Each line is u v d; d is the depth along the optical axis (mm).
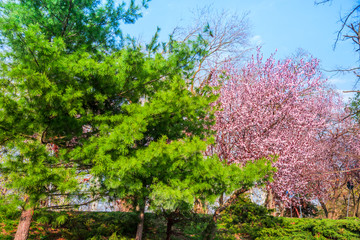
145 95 6379
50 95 4348
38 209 5680
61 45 4699
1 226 6664
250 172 5691
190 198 4809
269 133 10773
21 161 4648
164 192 4922
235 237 10648
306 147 12805
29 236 6520
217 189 5637
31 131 4988
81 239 7273
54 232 7262
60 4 6004
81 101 5109
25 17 5715
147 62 5664
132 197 6418
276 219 12359
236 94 11266
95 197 5648
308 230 11891
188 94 6023
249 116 10242
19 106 4625
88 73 4801
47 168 4621
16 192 4727
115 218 8844
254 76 13109
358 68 12797
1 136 4688
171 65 5723
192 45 6102
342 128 19578
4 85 4566
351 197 24469
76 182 4719
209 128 7445
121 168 4684
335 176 18547
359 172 18859
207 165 5504
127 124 4824
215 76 13039
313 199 18344
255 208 12289
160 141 5145
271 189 11812
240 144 9898
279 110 11555
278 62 12922
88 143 5121
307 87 12938
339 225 11750
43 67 4586
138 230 7379
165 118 5988
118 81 5395
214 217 8047
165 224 9391
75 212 8938
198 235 9250
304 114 13078
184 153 4934
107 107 6137
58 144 5742
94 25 6398
